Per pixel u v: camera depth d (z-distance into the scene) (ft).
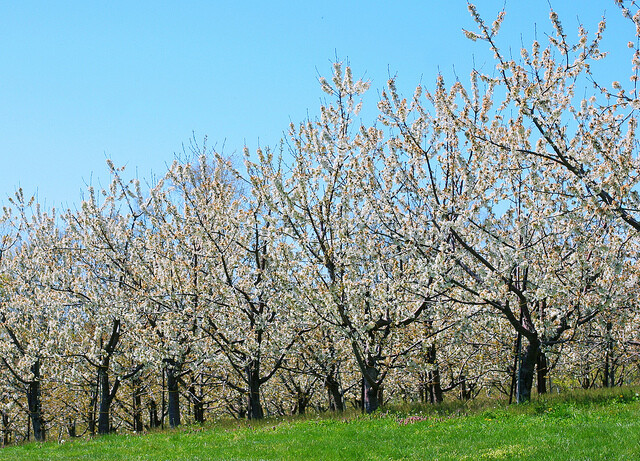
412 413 50.57
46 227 77.00
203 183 61.52
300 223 48.06
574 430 33.47
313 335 62.13
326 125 50.93
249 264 63.36
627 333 61.67
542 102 38.55
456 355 64.85
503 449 30.99
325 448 36.58
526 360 49.32
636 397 44.75
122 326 66.28
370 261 51.75
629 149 46.75
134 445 47.80
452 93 46.29
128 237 64.80
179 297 59.72
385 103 45.83
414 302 51.37
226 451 39.34
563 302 49.52
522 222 44.34
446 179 47.62
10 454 51.19
